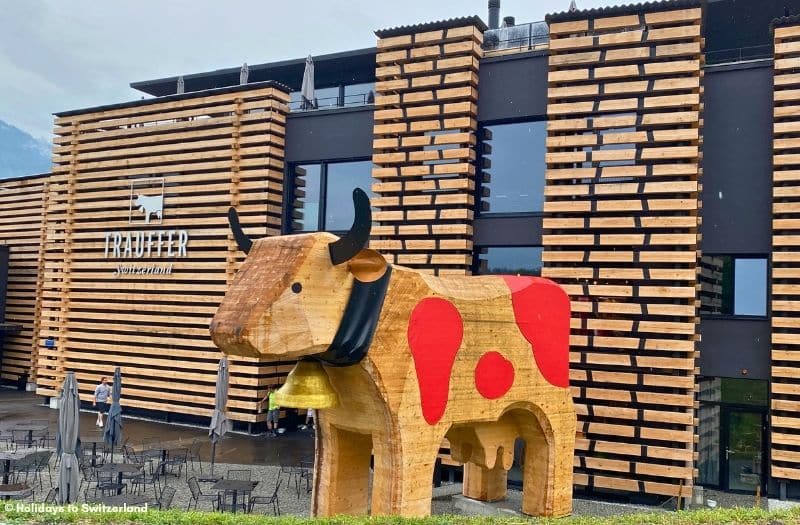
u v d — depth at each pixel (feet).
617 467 47.24
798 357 46.11
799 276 46.37
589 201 49.70
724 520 26.76
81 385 76.43
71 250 79.20
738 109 50.44
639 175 48.29
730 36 69.82
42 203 96.89
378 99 57.82
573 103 50.83
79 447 46.60
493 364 33.73
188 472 51.13
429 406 30.94
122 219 75.97
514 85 54.49
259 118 68.03
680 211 48.03
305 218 67.87
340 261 27.73
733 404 50.16
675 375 47.06
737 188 50.11
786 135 48.01
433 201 54.80
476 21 54.95
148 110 75.20
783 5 62.75
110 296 75.77
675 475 45.60
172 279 71.87
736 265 50.83
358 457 34.06
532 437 37.19
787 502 45.73
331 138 65.92
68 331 78.43
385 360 29.63
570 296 49.73
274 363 68.13
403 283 30.42
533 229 53.11
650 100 48.42
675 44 48.67
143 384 72.49
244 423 67.72
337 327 28.09
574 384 49.29
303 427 70.38
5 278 97.55
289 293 26.78
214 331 26.58
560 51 51.93
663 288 47.14
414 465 30.30
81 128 79.61
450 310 32.17
